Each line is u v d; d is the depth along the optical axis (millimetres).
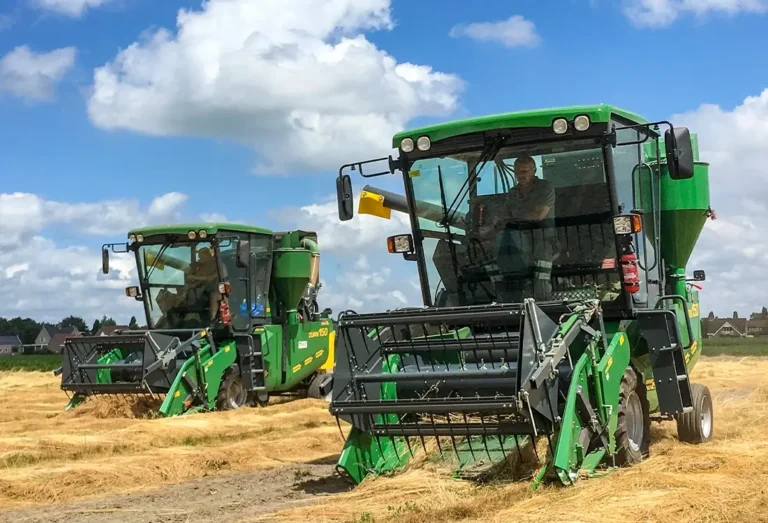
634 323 8148
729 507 5691
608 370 7227
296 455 9938
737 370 22234
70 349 14500
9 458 9336
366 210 10531
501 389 7062
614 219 7883
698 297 10633
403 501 6523
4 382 23672
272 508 6871
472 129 8180
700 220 9789
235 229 15258
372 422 7441
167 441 10805
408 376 7223
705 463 7094
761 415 11039
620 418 7469
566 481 6461
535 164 8227
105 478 8258
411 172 8641
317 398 16266
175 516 6730
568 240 8203
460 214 8555
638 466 7184
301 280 16297
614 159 8031
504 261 8438
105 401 14062
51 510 7164
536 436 6848
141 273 15461
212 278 15016
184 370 13781
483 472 7195
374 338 7684
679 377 7973
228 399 14609
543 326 6828
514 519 5613
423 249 8812
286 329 16172
